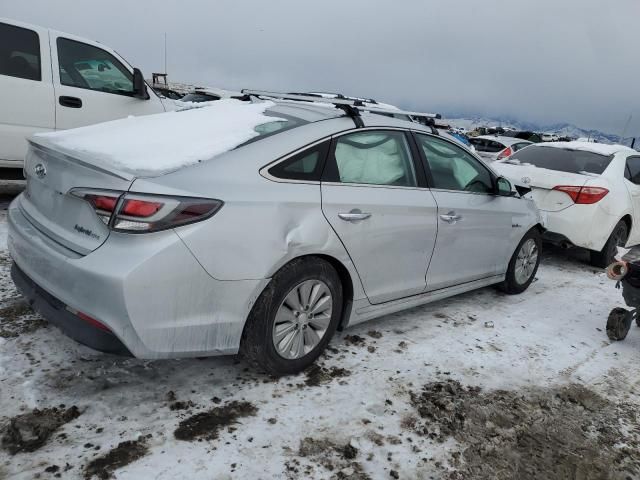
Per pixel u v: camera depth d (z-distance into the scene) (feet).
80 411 7.91
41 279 8.02
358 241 9.71
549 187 18.71
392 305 11.19
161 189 7.36
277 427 8.05
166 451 7.27
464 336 12.10
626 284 12.59
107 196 7.32
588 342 12.67
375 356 10.59
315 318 9.45
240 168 8.29
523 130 69.62
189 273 7.44
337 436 8.01
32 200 9.23
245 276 7.99
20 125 17.06
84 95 18.26
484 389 9.87
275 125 9.57
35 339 9.71
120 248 7.23
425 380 9.92
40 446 7.13
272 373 9.12
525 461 8.01
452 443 8.20
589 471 7.97
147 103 19.95
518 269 15.38
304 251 8.75
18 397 8.04
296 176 8.89
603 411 9.64
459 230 12.29
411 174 11.31
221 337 8.07
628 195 19.35
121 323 7.16
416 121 13.74
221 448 7.46
